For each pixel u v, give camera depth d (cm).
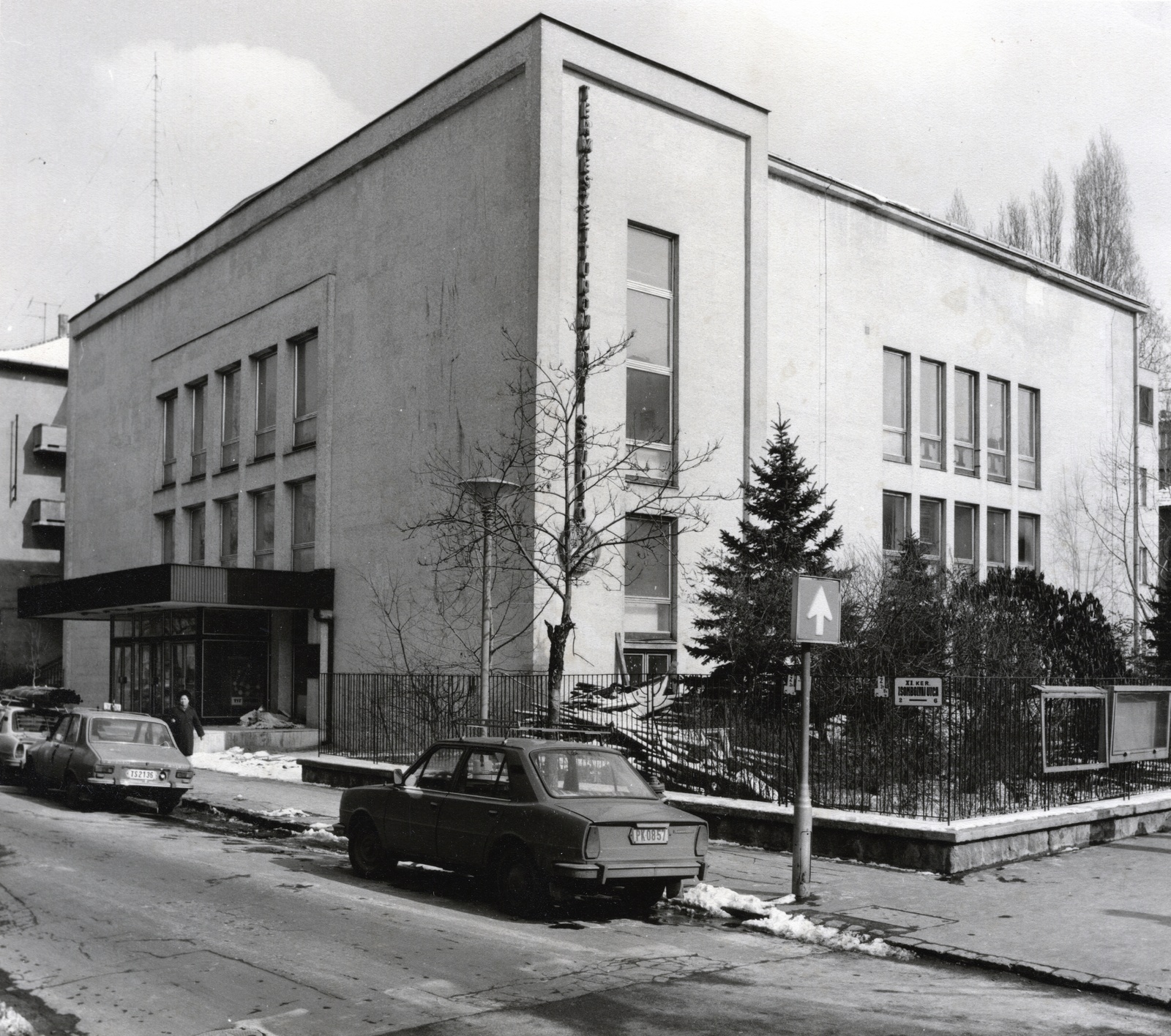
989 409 3366
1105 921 1010
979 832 1250
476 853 1071
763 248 2702
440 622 2503
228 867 1255
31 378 5356
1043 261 3522
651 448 2472
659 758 1634
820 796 1448
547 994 776
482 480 1694
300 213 3097
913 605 1808
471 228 2500
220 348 3441
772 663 1864
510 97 2420
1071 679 1571
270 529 3219
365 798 1214
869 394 2992
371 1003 742
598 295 2398
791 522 2089
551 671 1684
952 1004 783
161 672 3278
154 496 3772
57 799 1920
